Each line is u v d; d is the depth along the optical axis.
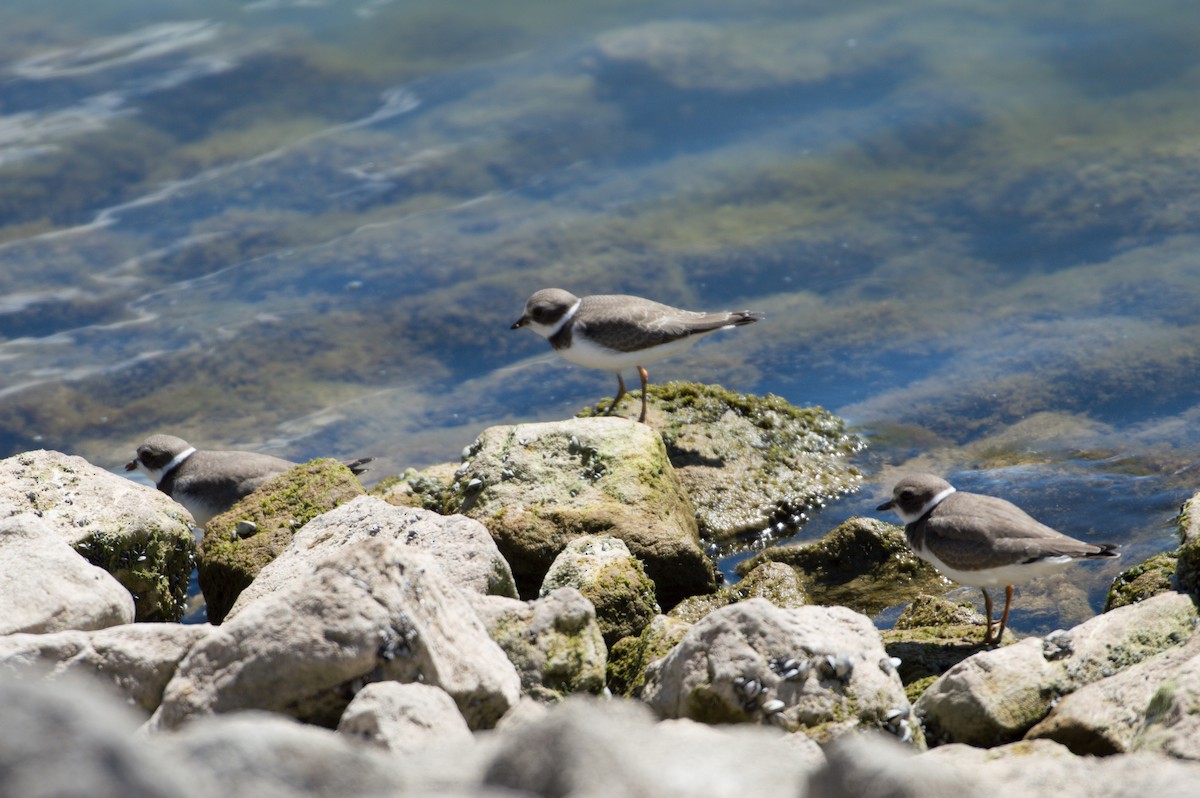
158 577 10.95
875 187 19.97
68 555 8.87
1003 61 23.09
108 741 4.71
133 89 23.42
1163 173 19.34
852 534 12.32
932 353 16.30
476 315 18.09
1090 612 11.09
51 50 24.81
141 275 19.00
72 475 11.30
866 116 21.75
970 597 11.65
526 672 8.37
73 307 18.44
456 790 5.42
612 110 22.44
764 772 5.84
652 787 5.50
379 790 5.50
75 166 21.28
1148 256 17.47
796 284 18.02
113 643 7.61
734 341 17.09
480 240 19.42
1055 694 7.97
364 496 11.09
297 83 23.69
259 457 13.92
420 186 20.75
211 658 7.11
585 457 12.46
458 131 22.09
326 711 7.13
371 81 23.73
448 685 7.40
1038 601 11.39
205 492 13.57
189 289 18.75
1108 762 6.57
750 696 7.46
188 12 26.28
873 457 14.58
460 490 12.45
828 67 23.33
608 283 18.27
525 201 20.27
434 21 25.66
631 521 11.71
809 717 7.44
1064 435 14.29
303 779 5.43
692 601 11.19
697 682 7.59
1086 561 11.88
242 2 26.41
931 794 5.44
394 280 18.75
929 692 8.21
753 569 11.80
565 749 5.54
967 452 14.34
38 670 7.42
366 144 21.80
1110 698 7.62
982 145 20.72
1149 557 11.70
